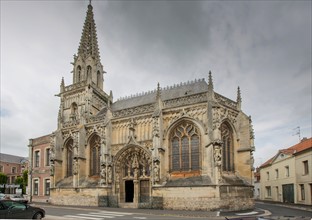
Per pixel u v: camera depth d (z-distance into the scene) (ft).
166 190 117.08
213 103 114.42
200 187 109.81
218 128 112.37
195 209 109.50
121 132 140.77
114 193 135.64
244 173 125.29
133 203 128.88
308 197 142.00
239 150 127.75
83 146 153.38
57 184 158.10
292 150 166.61
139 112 135.03
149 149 128.67
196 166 117.91
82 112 163.32
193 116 120.16
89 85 170.81
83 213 99.66
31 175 183.73
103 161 138.31
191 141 120.88
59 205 144.56
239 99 134.31
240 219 25.16
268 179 201.16
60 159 162.71
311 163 139.23
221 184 107.86
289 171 164.55
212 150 111.24
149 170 129.18
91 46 185.06
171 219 80.28
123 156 138.51
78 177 147.95
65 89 180.86
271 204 159.53
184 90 143.02
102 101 183.01
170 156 124.88
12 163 341.21
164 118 127.34
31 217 74.08
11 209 70.38
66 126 166.50
